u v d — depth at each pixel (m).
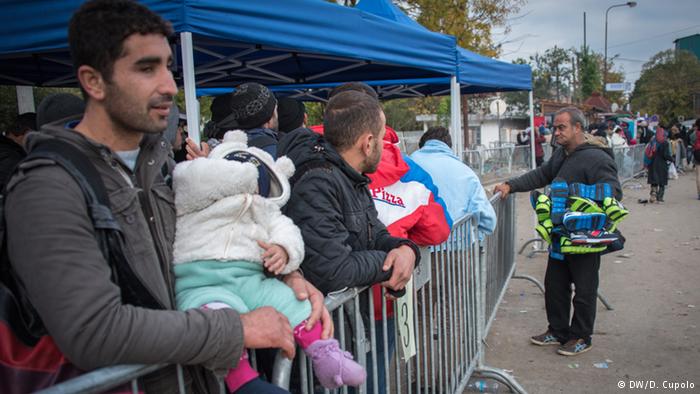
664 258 7.32
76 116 1.39
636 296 5.71
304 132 2.14
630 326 4.86
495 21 15.77
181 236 1.42
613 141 17.16
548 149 17.97
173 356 1.15
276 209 1.57
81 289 1.05
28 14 2.74
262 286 1.49
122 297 1.22
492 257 4.58
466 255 3.39
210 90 8.20
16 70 5.25
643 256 7.48
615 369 4.00
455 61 5.05
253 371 1.46
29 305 1.14
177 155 3.86
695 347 4.34
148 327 1.11
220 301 1.36
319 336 1.54
